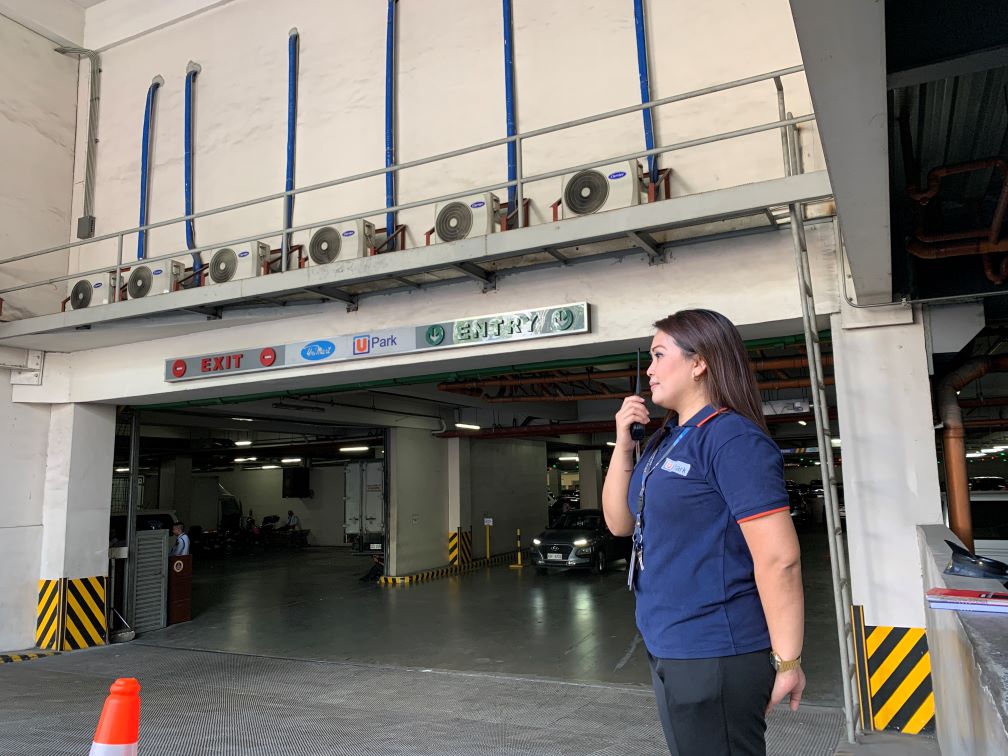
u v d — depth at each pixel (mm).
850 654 5332
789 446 24781
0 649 8797
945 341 5418
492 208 6469
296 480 26203
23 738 5484
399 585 14383
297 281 6828
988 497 7984
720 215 5238
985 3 2402
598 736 5551
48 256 9695
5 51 9453
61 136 10023
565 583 14195
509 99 7324
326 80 8477
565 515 17203
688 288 6113
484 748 5277
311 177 8359
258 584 15320
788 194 4980
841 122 2611
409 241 7656
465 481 17062
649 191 6363
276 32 8914
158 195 9430
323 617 11188
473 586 14055
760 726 1379
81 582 9305
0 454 9008
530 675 7543
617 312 6344
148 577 10453
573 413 17688
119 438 10633
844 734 5352
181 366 8484
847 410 5520
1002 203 4176
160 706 6484
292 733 5652
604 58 6988
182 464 24109
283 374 7922
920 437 5324
